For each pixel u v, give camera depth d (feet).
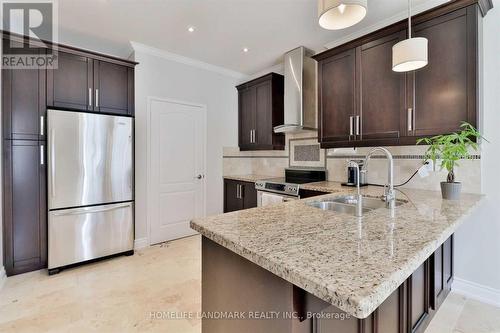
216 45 10.44
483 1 5.97
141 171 10.69
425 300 5.40
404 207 5.03
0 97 7.70
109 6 7.65
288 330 2.74
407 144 7.00
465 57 6.02
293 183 10.12
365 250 2.77
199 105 12.63
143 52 10.64
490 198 6.64
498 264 6.59
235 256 3.55
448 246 6.81
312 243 3.01
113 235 9.46
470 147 6.89
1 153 7.78
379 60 7.54
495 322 5.99
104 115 9.21
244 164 14.69
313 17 8.27
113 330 5.61
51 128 8.18
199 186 12.76
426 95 6.63
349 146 8.30
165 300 6.78
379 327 3.79
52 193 8.25
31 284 7.56
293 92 10.84
